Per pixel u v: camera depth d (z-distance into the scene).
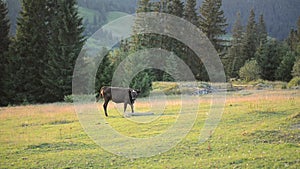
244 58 73.31
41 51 41.66
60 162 11.05
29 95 39.72
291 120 15.77
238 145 12.39
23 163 11.00
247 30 80.62
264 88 39.06
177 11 54.06
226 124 16.11
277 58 63.19
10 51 40.38
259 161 10.51
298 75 49.78
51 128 16.27
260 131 14.01
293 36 91.62
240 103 22.92
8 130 15.95
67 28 40.72
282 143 12.35
